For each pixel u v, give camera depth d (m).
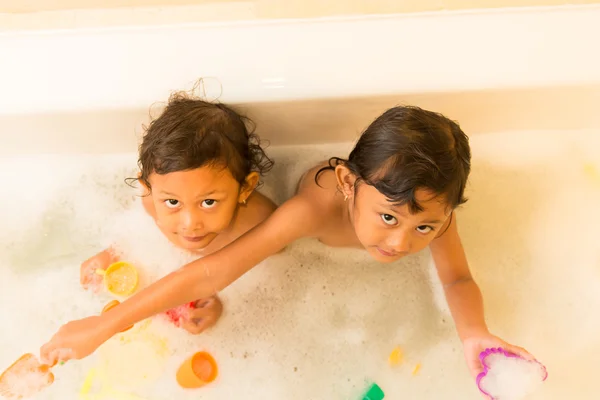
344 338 1.12
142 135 0.99
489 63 0.90
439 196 0.76
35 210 1.12
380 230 0.82
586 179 1.13
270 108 0.91
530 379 0.88
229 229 1.04
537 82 0.90
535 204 1.13
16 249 1.12
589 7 0.93
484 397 1.09
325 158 1.11
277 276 1.14
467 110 0.98
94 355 1.10
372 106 0.92
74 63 0.90
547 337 1.11
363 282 1.14
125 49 0.90
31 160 1.11
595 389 1.08
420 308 1.13
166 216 0.90
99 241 1.14
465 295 1.01
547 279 1.13
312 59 0.90
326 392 1.10
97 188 1.13
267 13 1.05
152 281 1.13
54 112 0.89
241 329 1.12
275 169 1.12
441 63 0.90
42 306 1.12
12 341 1.10
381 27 0.91
